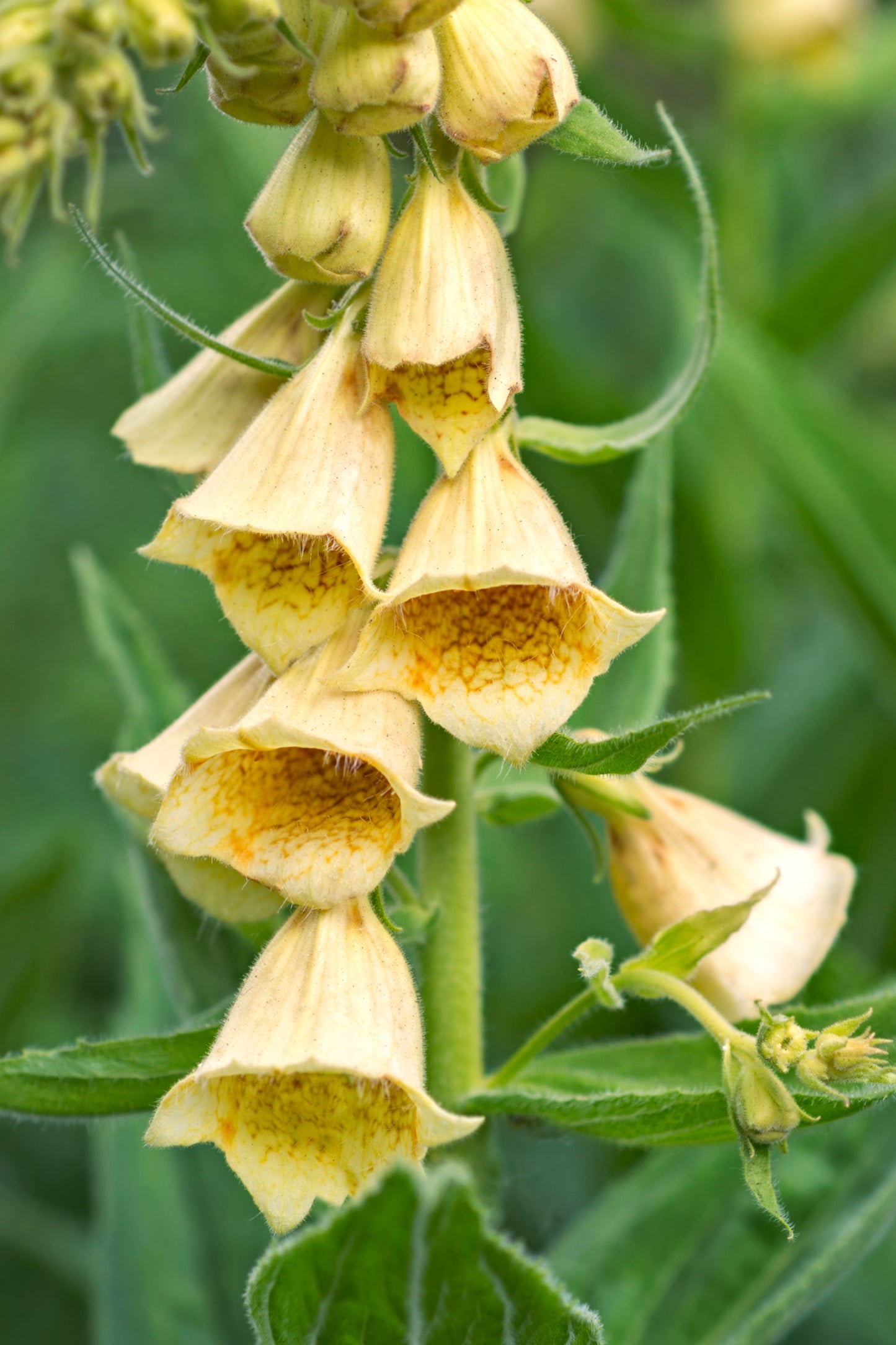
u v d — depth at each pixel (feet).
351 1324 1.43
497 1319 1.42
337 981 1.45
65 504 2.99
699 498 2.25
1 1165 2.19
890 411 2.78
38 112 1.34
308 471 1.45
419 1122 1.42
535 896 2.42
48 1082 1.50
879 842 2.27
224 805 1.46
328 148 1.45
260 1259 1.41
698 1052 1.56
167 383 1.56
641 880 1.59
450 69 1.44
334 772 1.48
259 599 1.46
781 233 2.93
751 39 2.40
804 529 2.10
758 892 1.49
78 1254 1.98
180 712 1.73
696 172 1.52
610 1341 1.63
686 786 2.26
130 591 2.83
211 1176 1.74
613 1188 1.70
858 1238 1.56
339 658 1.47
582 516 2.30
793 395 2.05
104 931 2.42
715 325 1.52
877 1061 1.46
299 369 1.48
